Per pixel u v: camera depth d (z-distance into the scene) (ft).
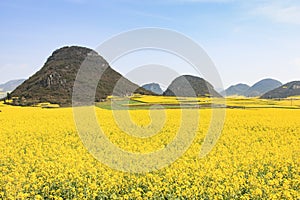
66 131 71.87
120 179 37.45
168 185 36.37
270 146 57.00
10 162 46.26
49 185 37.47
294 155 49.96
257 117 95.35
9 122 85.25
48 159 47.50
